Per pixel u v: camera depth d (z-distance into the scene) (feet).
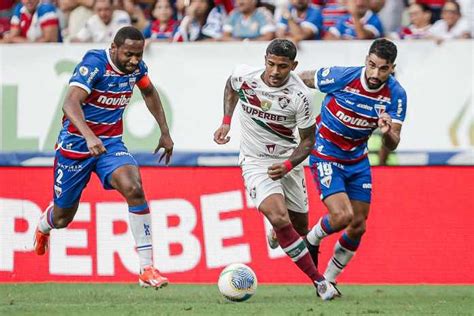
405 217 106.93
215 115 110.83
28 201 109.70
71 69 112.27
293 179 89.56
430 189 106.73
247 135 86.02
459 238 106.32
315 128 82.84
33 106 112.37
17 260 109.40
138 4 130.93
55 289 99.40
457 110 108.78
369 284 106.22
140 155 108.88
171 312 73.77
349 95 86.69
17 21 124.77
